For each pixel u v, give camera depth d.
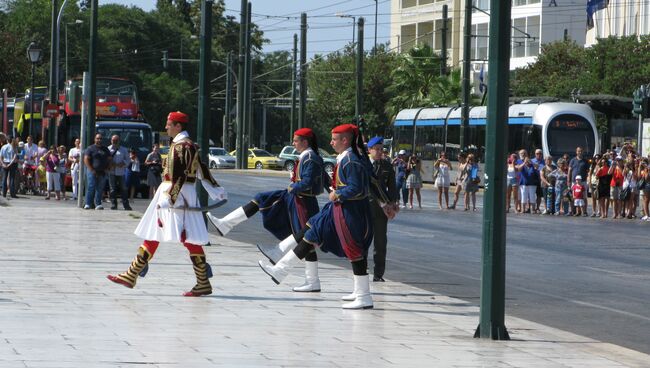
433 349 11.93
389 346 11.98
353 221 15.11
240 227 33.12
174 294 15.87
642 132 49.03
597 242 30.75
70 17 124.31
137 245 23.55
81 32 124.75
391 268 22.75
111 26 130.62
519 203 45.50
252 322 13.43
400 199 54.47
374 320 14.16
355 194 15.03
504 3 12.62
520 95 89.00
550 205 44.28
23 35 100.38
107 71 124.44
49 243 23.67
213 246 24.61
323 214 15.48
